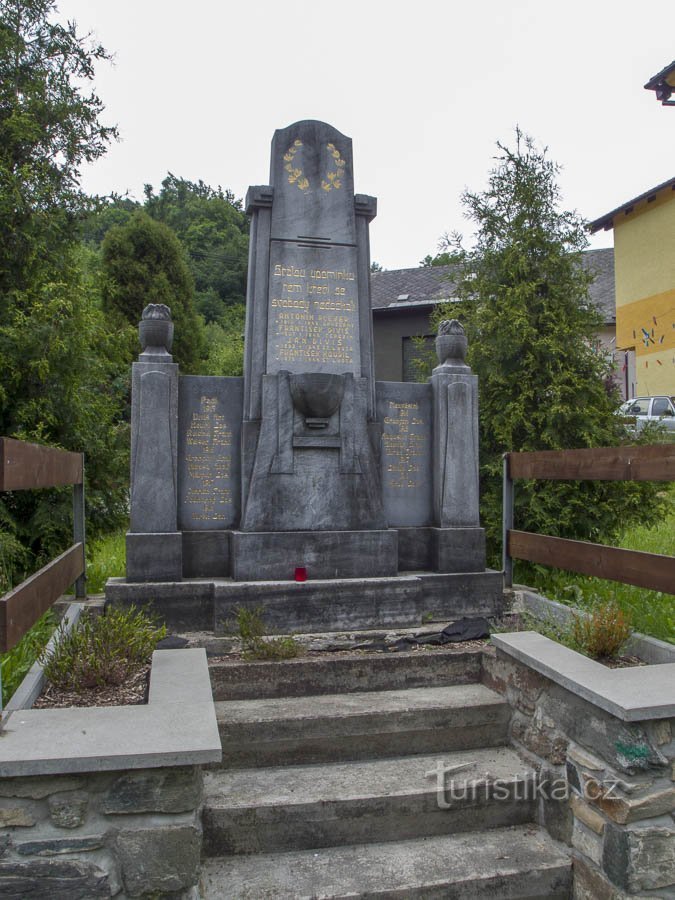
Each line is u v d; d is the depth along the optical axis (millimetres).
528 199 6754
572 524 6418
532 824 3574
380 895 2988
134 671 3680
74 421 7133
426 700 4070
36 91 7238
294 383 5223
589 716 3238
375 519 5348
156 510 5027
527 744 3779
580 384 6621
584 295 6879
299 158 5539
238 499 5355
